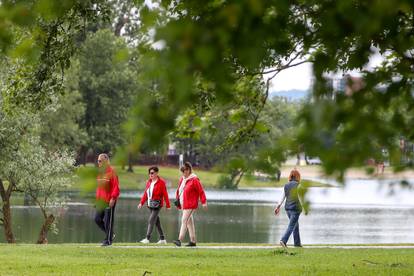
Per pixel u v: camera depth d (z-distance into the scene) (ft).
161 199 176.55
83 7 102.94
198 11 37.42
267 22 30.12
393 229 312.09
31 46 38.73
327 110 27.25
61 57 107.76
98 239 265.75
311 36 37.73
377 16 26.99
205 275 110.73
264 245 170.81
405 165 31.71
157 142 29.17
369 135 28.53
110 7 106.01
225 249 154.51
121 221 335.26
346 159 27.48
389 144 29.22
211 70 26.14
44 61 106.73
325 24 33.68
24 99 113.29
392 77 35.94
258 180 32.19
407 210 443.73
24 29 60.95
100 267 118.73
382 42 38.04
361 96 31.53
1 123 231.09
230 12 26.21
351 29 33.32
